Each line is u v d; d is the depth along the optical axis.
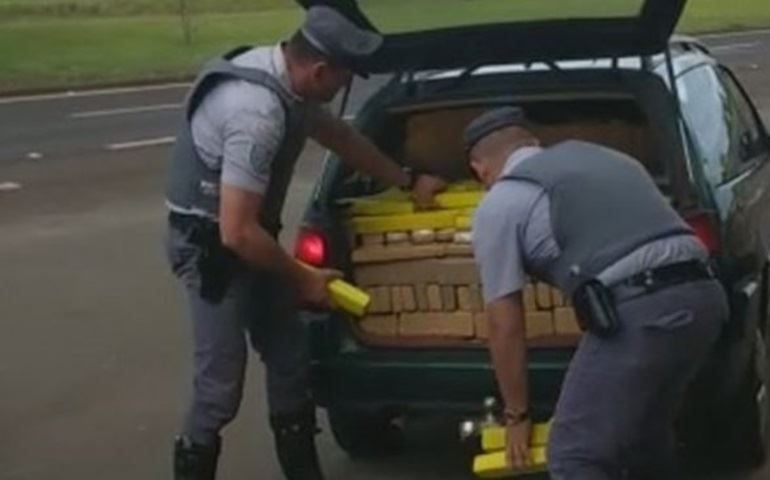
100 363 7.77
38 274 10.10
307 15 5.09
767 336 6.20
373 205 5.57
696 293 4.23
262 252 5.01
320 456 6.26
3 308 9.07
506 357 4.39
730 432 5.80
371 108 5.88
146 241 11.30
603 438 4.24
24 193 13.96
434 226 5.48
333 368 5.49
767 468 6.01
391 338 5.47
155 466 6.16
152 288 9.58
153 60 28.67
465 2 5.64
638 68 5.73
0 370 7.67
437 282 5.46
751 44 32.06
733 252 5.46
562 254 4.28
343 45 4.98
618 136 5.76
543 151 4.39
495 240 4.32
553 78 5.73
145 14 36.81
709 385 5.29
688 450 5.97
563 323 5.28
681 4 5.36
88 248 11.05
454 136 5.91
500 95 5.75
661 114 5.50
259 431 6.57
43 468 6.18
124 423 6.76
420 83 5.94
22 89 24.62
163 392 7.22
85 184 14.52
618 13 5.50
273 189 5.20
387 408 5.51
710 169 5.64
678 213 5.05
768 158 6.93
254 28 33.91
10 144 17.83
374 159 5.54
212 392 5.23
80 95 24.20
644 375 4.20
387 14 5.64
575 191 4.27
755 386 5.75
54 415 6.91
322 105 5.30
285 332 5.41
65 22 34.44
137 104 22.59
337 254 5.54
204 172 5.07
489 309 4.38
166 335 8.34
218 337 5.18
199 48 30.55
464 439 6.00
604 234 4.23
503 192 4.33
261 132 4.94
